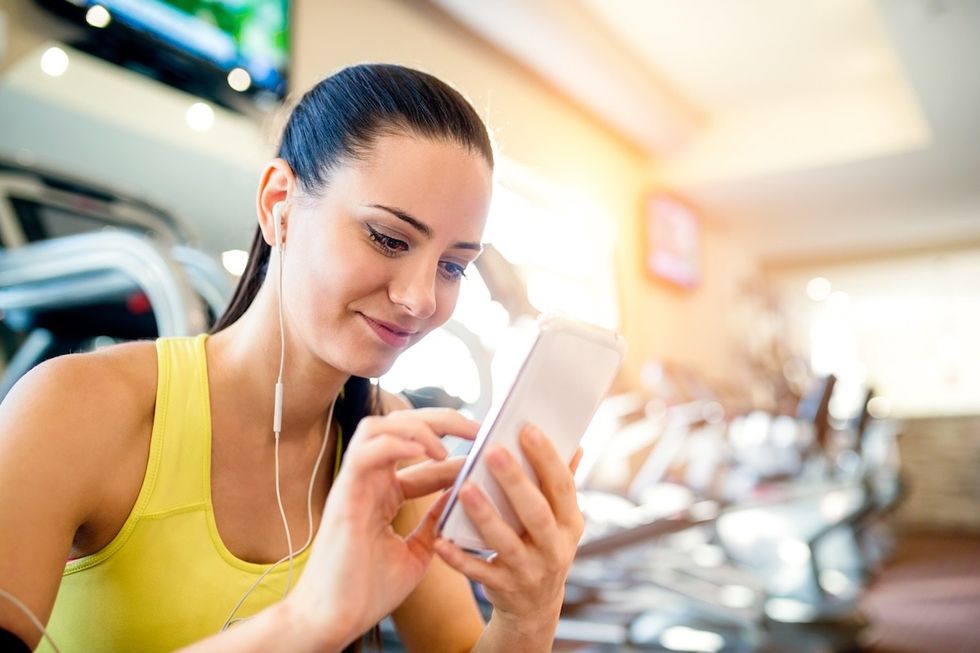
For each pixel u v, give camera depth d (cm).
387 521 59
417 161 66
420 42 407
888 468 731
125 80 318
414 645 89
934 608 365
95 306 253
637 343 610
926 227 775
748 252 866
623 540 226
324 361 75
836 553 441
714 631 281
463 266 73
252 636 52
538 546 59
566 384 62
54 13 257
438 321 74
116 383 72
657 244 633
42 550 61
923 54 446
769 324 875
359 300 69
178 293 176
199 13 294
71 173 276
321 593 52
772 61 534
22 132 322
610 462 427
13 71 301
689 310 701
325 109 72
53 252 206
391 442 53
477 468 58
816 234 801
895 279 911
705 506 290
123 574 71
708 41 505
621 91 532
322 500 84
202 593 73
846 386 973
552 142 519
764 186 654
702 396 427
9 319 263
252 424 77
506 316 171
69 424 66
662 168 650
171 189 359
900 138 566
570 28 450
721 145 628
